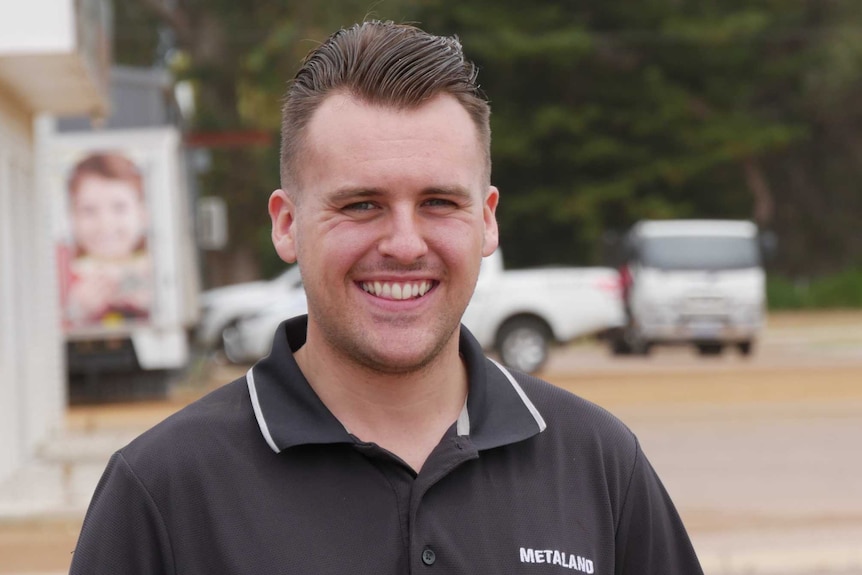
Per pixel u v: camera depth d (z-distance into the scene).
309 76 3.26
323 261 3.19
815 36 58.69
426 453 3.28
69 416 20.84
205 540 3.09
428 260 3.19
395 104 3.14
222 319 29.81
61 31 13.45
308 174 3.22
